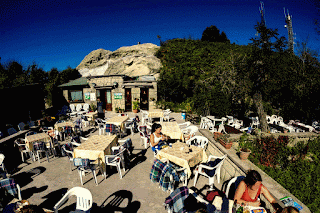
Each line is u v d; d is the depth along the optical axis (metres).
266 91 6.38
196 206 2.87
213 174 4.24
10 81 15.64
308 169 4.70
